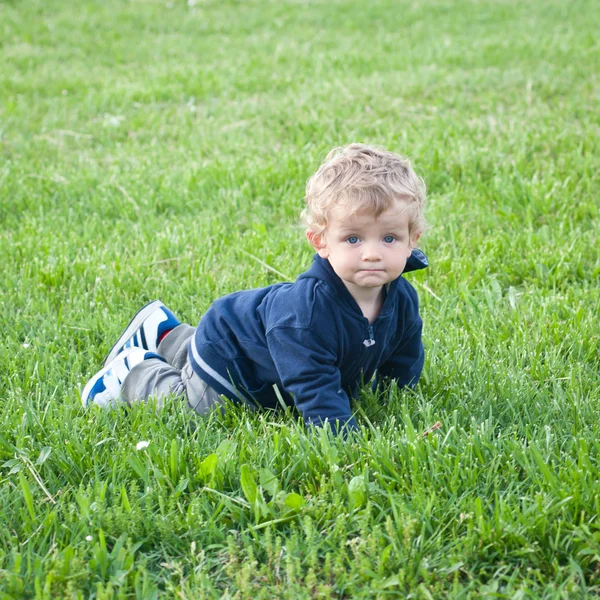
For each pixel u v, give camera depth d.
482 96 9.95
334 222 3.49
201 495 3.38
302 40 14.08
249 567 2.95
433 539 3.12
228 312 3.97
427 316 5.10
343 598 2.95
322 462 3.49
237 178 7.50
